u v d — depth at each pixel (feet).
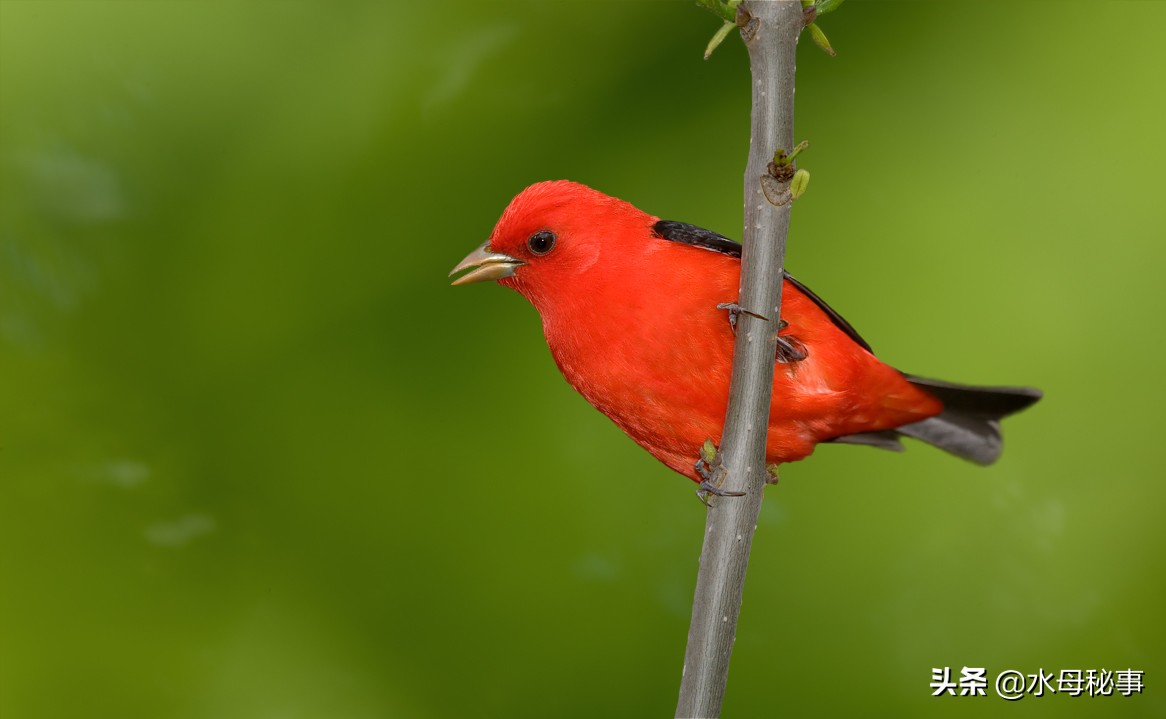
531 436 40.93
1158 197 38.88
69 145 40.78
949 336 38.88
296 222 41.27
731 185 40.98
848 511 40.22
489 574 40.06
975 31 40.75
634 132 41.45
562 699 39.24
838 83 41.04
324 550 40.32
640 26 41.57
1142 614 38.09
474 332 41.52
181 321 41.11
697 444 28.55
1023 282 39.11
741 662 39.19
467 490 40.63
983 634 38.63
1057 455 39.11
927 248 39.47
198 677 39.42
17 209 40.63
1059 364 38.58
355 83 41.37
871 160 40.42
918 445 40.22
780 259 21.93
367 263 41.37
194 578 39.99
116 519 40.04
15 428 40.14
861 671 38.78
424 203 41.34
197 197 41.19
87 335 40.73
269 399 40.91
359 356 41.34
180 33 41.29
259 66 41.24
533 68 41.57
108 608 39.60
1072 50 40.29
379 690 39.50
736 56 41.39
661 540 40.04
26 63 40.98
